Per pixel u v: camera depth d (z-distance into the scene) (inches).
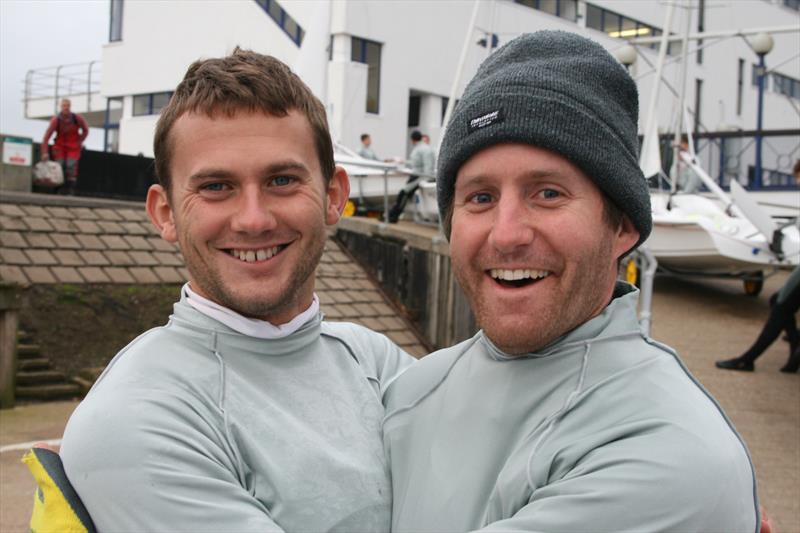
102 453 54.6
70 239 391.9
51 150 521.3
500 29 738.8
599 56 59.3
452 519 58.7
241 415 60.2
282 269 63.3
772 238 405.7
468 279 59.9
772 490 182.2
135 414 55.7
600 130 55.9
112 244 398.0
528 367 60.0
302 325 67.5
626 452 51.4
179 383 59.5
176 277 389.7
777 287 494.9
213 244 62.3
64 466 56.2
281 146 61.9
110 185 556.1
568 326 58.0
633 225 61.2
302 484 59.2
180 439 55.6
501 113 55.8
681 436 51.4
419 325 410.3
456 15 748.0
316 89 464.8
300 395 65.1
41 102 1123.9
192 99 62.0
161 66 851.4
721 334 363.3
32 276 359.6
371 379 75.1
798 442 218.1
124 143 902.4
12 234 381.4
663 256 428.1
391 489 65.6
